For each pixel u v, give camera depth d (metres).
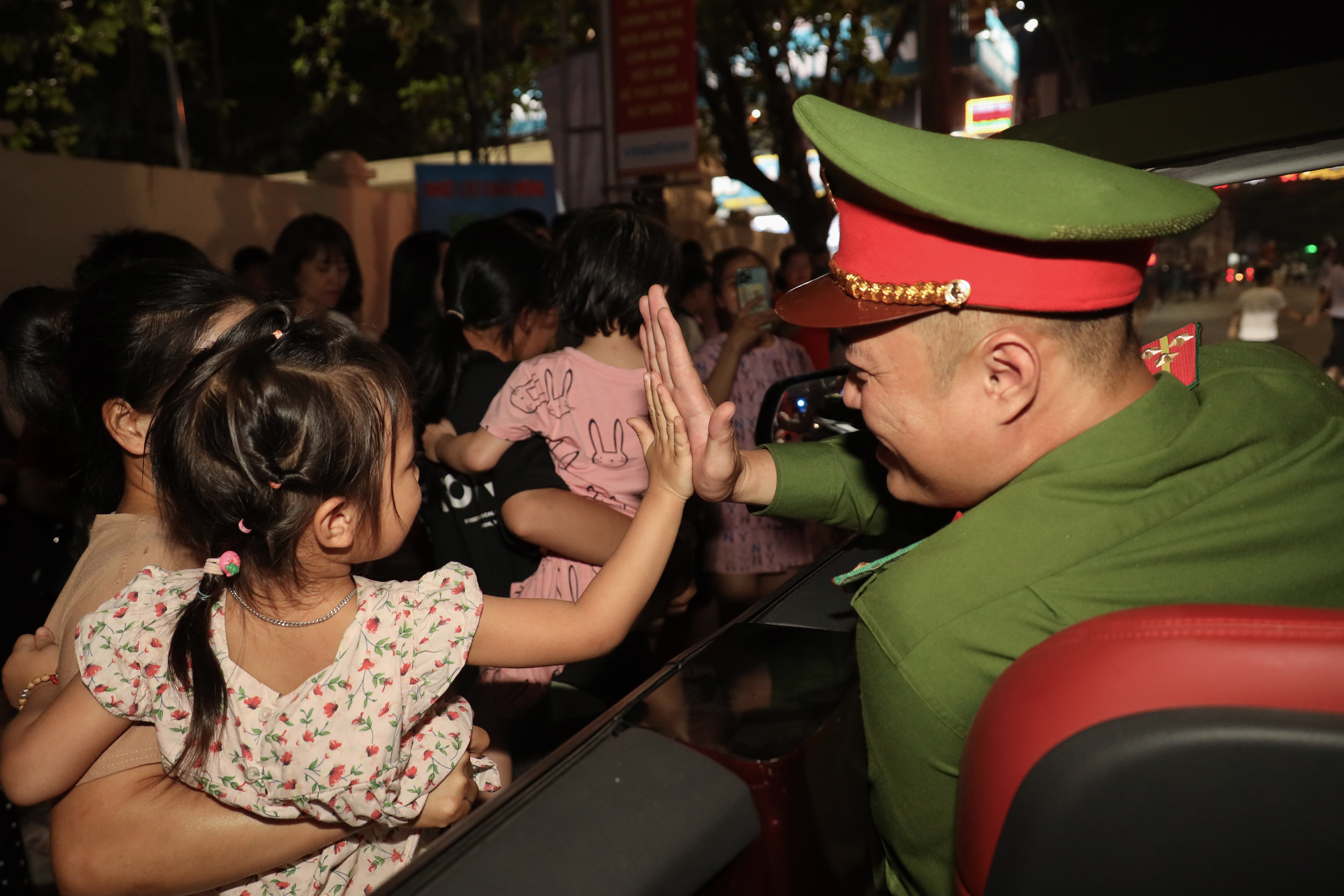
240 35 12.54
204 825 1.06
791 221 10.78
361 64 13.41
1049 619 0.90
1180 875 0.73
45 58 11.41
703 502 2.24
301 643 1.09
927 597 0.93
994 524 0.94
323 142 14.02
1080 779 0.73
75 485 1.78
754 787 0.87
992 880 0.78
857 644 1.04
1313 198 1.86
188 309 1.21
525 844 0.81
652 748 0.92
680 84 7.93
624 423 2.06
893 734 0.97
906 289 0.94
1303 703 0.71
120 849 1.04
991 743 0.78
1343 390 1.25
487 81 13.12
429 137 15.26
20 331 1.72
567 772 0.89
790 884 0.89
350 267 3.98
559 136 8.81
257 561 1.05
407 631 1.11
